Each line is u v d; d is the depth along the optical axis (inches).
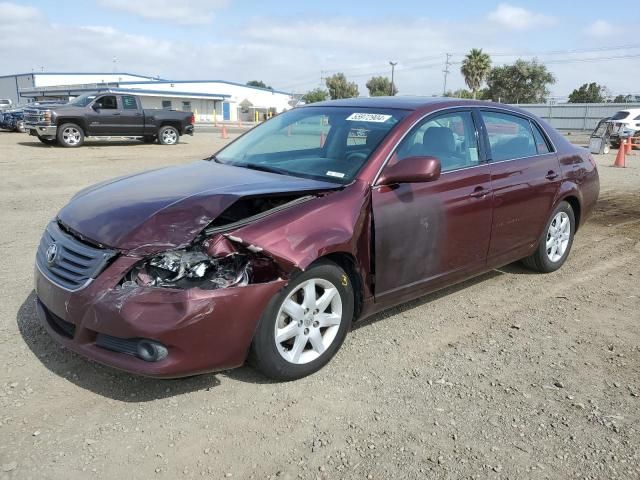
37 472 102.6
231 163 172.7
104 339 118.2
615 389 137.4
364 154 151.6
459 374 142.3
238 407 124.6
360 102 181.6
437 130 165.6
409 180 142.8
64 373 135.0
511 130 194.1
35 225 279.9
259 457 109.0
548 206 204.5
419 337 162.7
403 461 108.9
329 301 137.3
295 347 133.0
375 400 129.2
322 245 128.3
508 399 131.5
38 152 655.8
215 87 2819.9
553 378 141.8
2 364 137.6
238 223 125.6
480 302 191.8
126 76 3029.0
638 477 106.3
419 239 154.9
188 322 113.4
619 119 956.6
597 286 210.8
